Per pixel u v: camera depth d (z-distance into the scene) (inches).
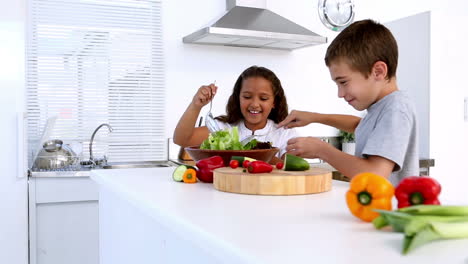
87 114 131.5
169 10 137.6
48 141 116.7
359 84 55.7
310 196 44.9
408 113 54.4
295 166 49.0
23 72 101.4
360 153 59.1
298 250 26.0
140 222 54.8
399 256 24.5
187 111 77.3
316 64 154.1
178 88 139.2
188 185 53.9
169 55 138.1
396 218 26.7
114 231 67.2
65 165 116.7
